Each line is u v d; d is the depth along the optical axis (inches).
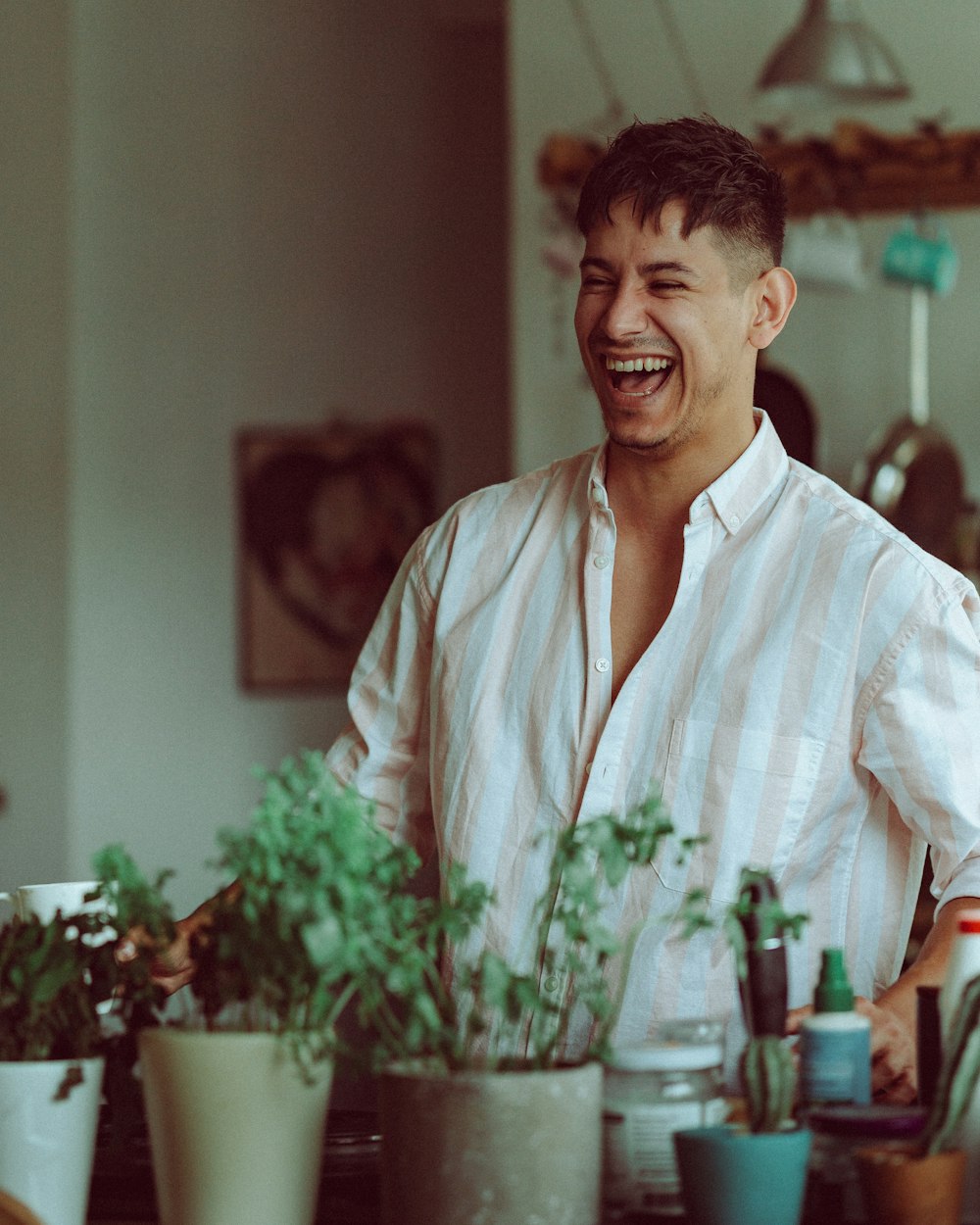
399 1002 46.1
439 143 228.7
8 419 228.1
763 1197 42.2
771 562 67.3
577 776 67.9
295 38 229.6
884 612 65.1
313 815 43.8
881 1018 53.4
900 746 65.0
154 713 226.1
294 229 229.3
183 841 224.8
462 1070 44.1
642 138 66.0
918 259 150.3
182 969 50.5
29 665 225.8
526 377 171.8
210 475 228.1
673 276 65.0
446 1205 41.7
